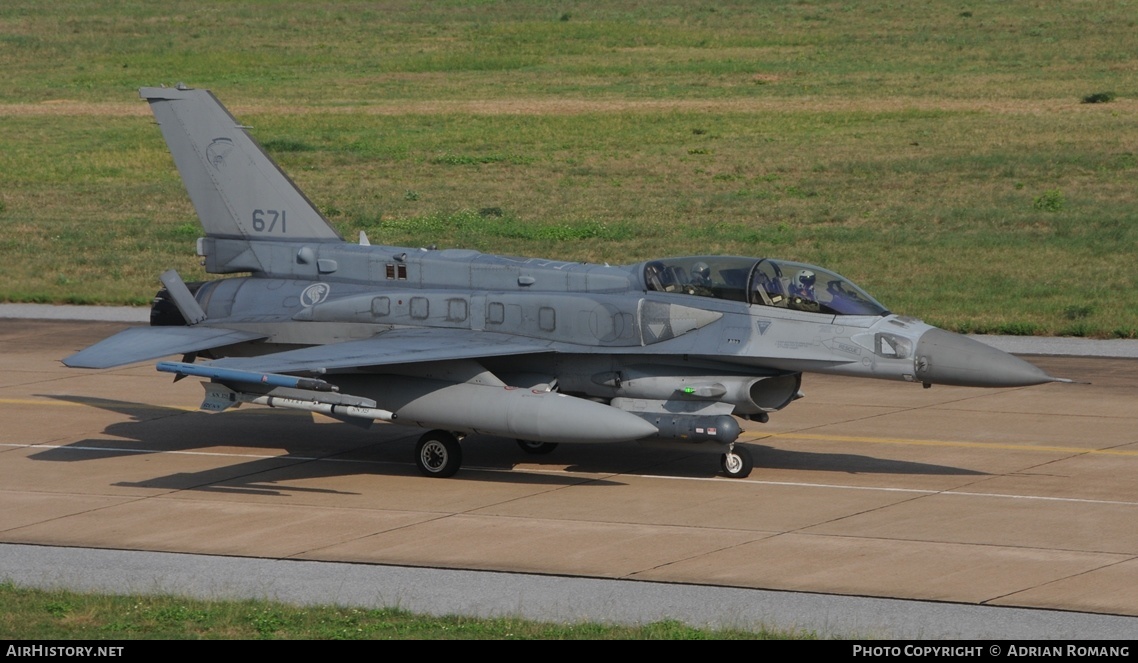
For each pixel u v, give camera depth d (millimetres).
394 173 190375
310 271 70625
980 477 61812
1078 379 83500
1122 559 48719
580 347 63156
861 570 47656
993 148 192125
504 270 66312
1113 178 171250
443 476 63156
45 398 81938
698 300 62406
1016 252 131500
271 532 53438
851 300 61188
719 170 186375
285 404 61906
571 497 59125
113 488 61125
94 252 140750
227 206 72312
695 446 67125
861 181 175750
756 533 52781
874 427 72938
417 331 66188
